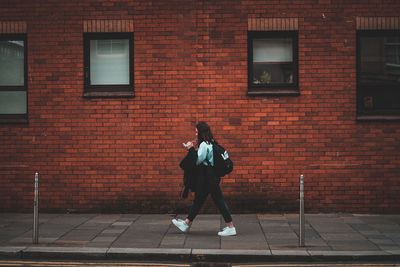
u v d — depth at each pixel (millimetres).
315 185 9766
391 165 9719
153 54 9867
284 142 9789
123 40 10125
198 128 7898
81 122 9961
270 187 9789
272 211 9789
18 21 10008
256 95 9781
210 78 9812
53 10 9969
